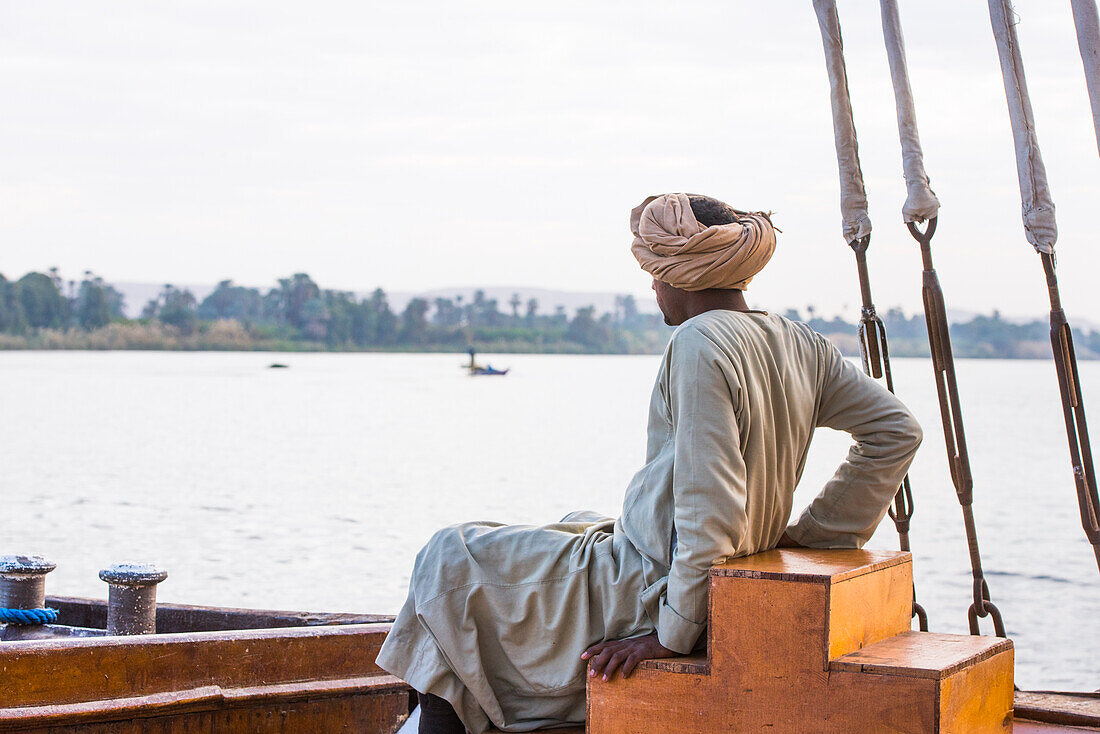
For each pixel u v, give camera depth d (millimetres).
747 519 2336
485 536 2469
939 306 3242
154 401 57438
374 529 15734
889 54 3340
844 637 2154
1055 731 2768
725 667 2170
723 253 2420
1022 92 3141
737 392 2287
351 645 3082
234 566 12445
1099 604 11102
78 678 2676
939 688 2004
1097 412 53156
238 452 29438
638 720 2244
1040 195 3100
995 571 13086
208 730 2840
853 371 2607
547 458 28984
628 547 2391
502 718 2406
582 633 2369
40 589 3775
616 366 160500
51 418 42906
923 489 23344
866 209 3432
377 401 61594
